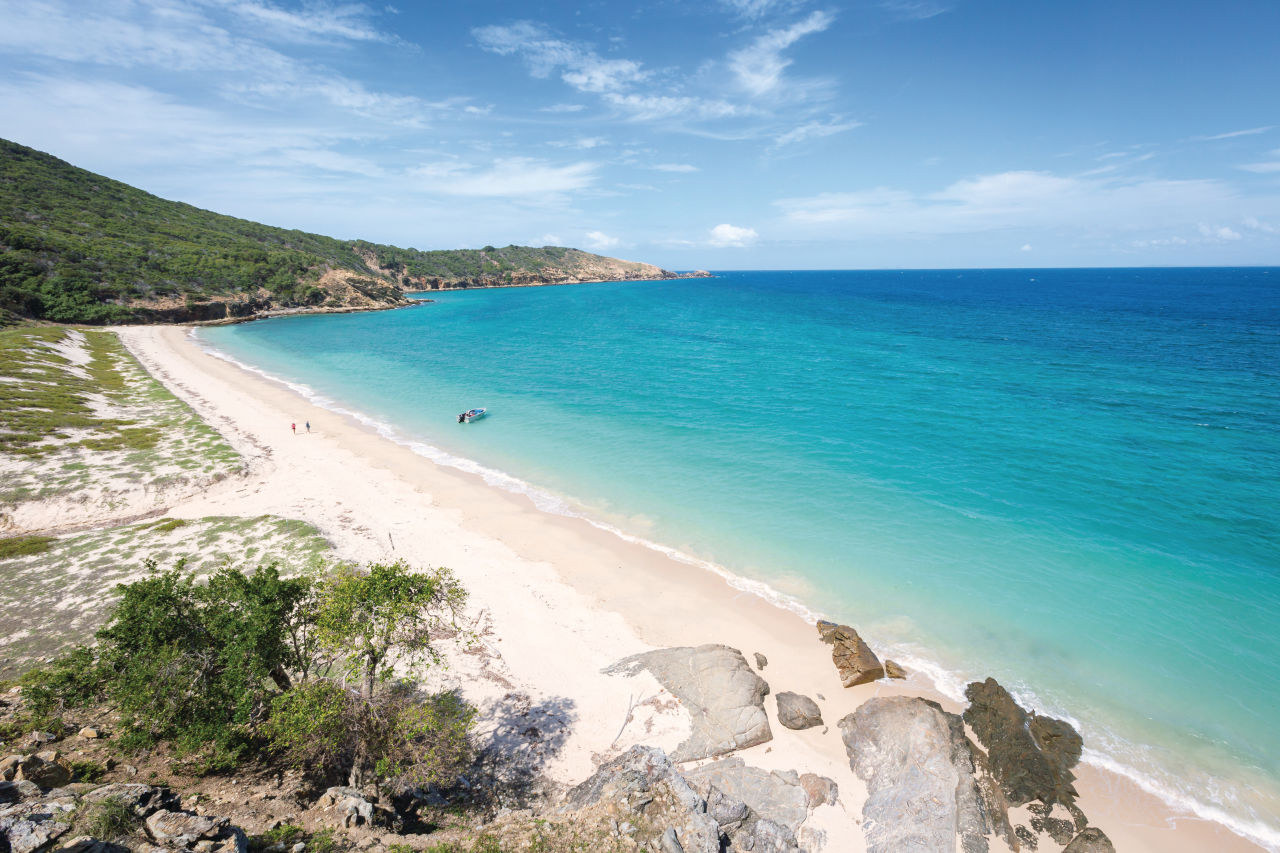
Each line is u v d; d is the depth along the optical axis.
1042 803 18.38
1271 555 30.27
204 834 12.04
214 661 16.95
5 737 16.48
